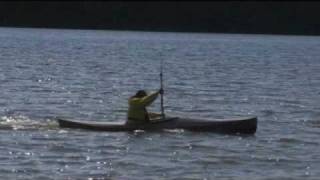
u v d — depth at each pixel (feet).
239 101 171.32
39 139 110.93
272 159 101.45
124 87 202.39
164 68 284.82
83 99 167.53
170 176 91.25
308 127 130.31
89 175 90.84
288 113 150.51
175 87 204.54
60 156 100.32
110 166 95.55
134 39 646.33
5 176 89.10
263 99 176.24
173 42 597.11
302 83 226.38
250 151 106.32
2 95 169.99
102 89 193.77
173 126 117.19
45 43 500.74
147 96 118.01
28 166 94.17
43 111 144.97
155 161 98.89
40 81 211.00
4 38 557.33
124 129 117.08
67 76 232.12
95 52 405.59
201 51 452.76
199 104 164.14
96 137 112.88
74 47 459.32
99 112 147.02
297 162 99.86
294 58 391.04
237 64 323.16
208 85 212.02
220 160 100.27
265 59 374.43
